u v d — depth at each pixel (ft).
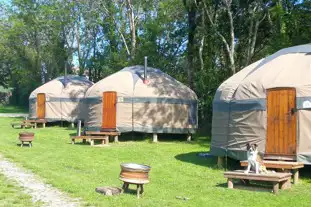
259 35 79.56
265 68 40.04
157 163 44.24
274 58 40.78
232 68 71.20
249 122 38.96
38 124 94.79
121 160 45.60
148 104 64.59
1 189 28.55
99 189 28.32
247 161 33.99
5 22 130.93
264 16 72.54
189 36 81.76
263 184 33.55
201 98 76.43
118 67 98.12
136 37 104.32
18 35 124.88
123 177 27.81
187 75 87.20
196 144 61.82
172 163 44.32
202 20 76.54
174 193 29.73
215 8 77.97
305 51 39.75
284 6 69.87
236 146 39.99
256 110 38.40
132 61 92.94
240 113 39.70
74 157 46.44
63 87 95.61
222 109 41.78
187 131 66.59
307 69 37.73
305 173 38.70
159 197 27.89
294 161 36.32
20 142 59.62
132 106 64.44
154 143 62.34
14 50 131.75
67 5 113.50
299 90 36.60
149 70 70.08
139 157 48.19
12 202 25.11
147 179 27.73
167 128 65.05
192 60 82.23
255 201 27.68
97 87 67.41
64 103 93.50
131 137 68.64
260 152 37.86
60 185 29.99
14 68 147.13
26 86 145.69
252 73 40.75
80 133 65.82
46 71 130.72
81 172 37.47
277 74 38.60
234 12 78.84
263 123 37.99
